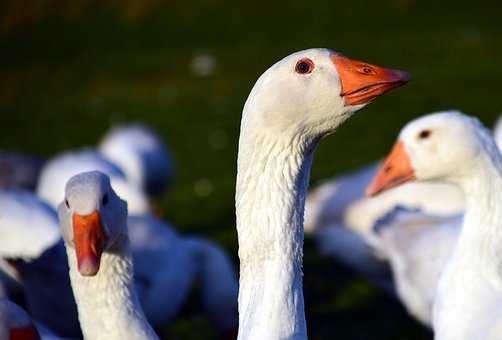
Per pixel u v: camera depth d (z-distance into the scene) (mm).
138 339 6977
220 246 13836
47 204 10117
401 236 10453
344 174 16250
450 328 7207
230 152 18766
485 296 7195
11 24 32844
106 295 6957
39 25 32844
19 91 26250
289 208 5887
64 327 9297
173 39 30312
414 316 10219
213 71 25844
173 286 10320
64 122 22438
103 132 21109
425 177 8219
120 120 21938
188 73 26000
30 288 9234
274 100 5766
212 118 21359
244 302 5910
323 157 17531
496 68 23141
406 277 10078
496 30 27562
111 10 33406
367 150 17641
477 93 20875
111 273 6957
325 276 12883
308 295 12305
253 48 28219
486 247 7461
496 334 6734
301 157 5922
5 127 22547
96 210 6344
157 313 10242
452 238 9852
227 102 22594
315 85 5785
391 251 10547
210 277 10898
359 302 11977
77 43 30844
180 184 17125
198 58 27594
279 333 5676
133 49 29594
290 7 32469
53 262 9094
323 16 31453
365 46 27156
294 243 5906
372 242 11234
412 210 10945
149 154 15711
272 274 5828
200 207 15766
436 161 8086
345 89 5805
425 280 9773
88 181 6496
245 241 5926
